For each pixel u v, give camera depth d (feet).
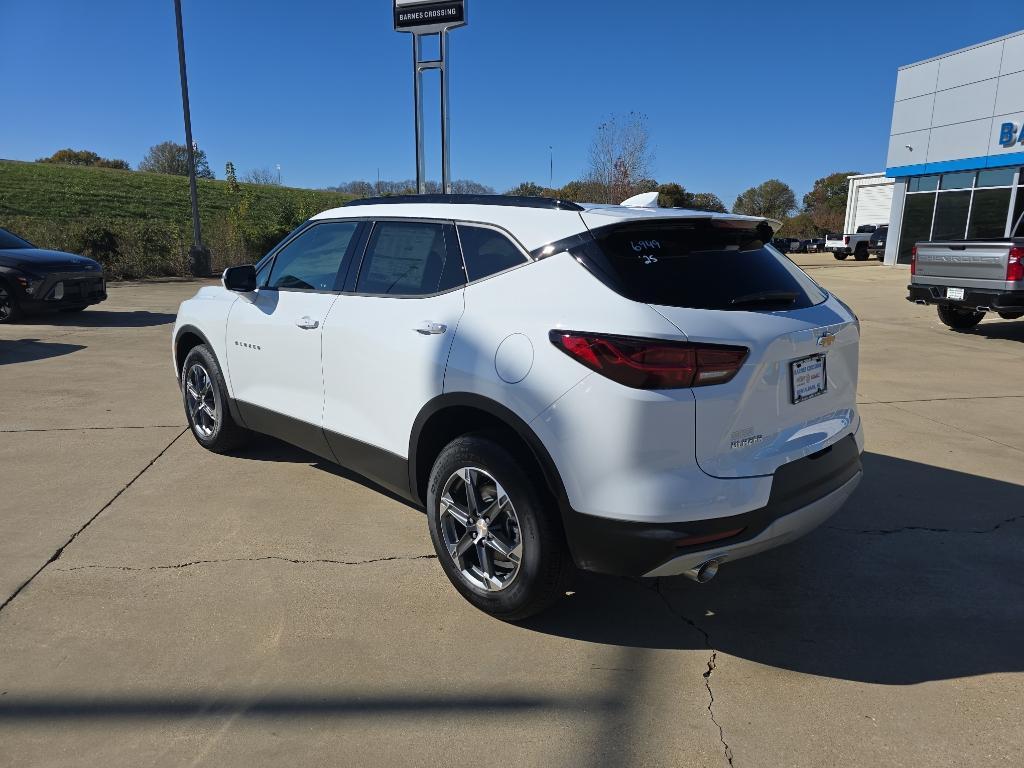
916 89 77.66
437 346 10.24
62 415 19.53
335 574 11.19
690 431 8.32
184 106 65.21
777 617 10.25
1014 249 31.01
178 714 8.00
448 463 10.07
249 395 14.67
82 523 12.80
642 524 8.31
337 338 12.10
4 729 7.71
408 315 10.91
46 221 71.82
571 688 8.60
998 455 16.99
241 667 8.85
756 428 8.86
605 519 8.50
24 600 10.28
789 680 8.82
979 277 32.60
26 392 22.02
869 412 20.83
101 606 10.15
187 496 14.08
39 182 151.23
